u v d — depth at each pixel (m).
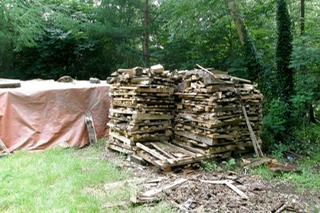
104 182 4.02
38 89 6.21
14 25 10.41
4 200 3.36
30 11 10.56
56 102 6.39
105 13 12.15
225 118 5.00
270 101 8.05
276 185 4.07
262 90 8.42
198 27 9.97
